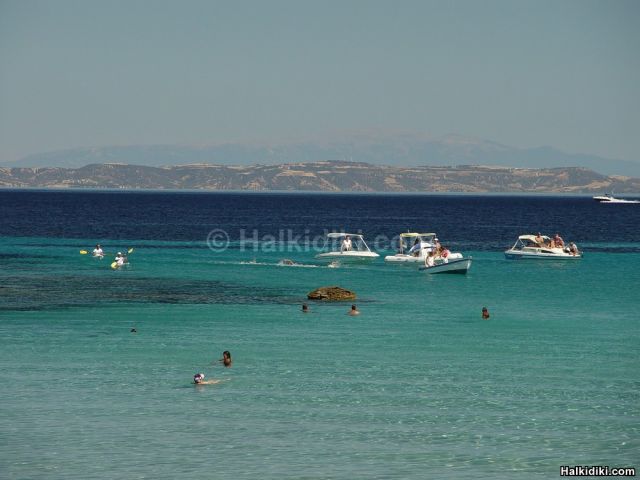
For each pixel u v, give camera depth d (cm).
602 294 10725
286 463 4484
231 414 5269
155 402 5509
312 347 7200
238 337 7625
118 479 4259
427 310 9306
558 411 5369
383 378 6144
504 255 16912
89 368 6372
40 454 4575
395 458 4569
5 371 6250
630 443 4809
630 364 6619
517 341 7512
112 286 11162
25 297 10006
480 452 4659
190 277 12362
